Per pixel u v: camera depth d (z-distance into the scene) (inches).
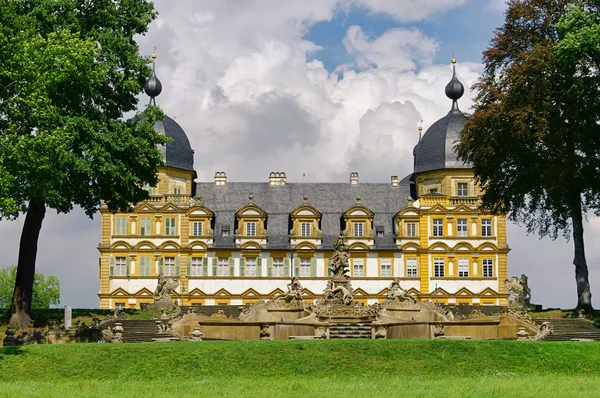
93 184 2598.4
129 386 1530.5
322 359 1801.2
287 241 4626.0
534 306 3216.0
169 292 3137.3
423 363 1802.4
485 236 4628.4
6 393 1432.1
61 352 1823.3
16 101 2097.7
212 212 4618.6
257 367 1761.8
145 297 4495.6
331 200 4835.1
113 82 2667.3
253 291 4542.3
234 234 4633.4
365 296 4579.2
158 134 2768.2
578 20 2741.1
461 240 4626.0
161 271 4532.5
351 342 1893.5
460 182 4707.2
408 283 4606.3
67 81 2277.3
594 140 2913.4
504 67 3129.9
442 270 4618.6
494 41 3174.2
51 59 2174.0
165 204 4559.5
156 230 4554.6
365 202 4845.0
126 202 2775.6
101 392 1440.7
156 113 2780.5
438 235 4645.7
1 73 2052.2
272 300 2970.0
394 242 4660.4
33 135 2154.3
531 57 2881.4
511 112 2878.9
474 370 1782.7
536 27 3080.7
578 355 1868.8
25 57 2085.4
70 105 2470.5
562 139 2817.4
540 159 2910.9
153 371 1743.4
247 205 4628.4
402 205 4842.5
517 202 3270.2
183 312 3041.3
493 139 2992.1
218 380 1633.9
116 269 4522.6
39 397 1384.1
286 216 4731.8
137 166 2674.7
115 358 1798.7
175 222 4564.5
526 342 1939.0
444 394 1391.5
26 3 2534.5
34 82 2096.5
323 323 2546.8
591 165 2908.5
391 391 1435.8
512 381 1601.9
